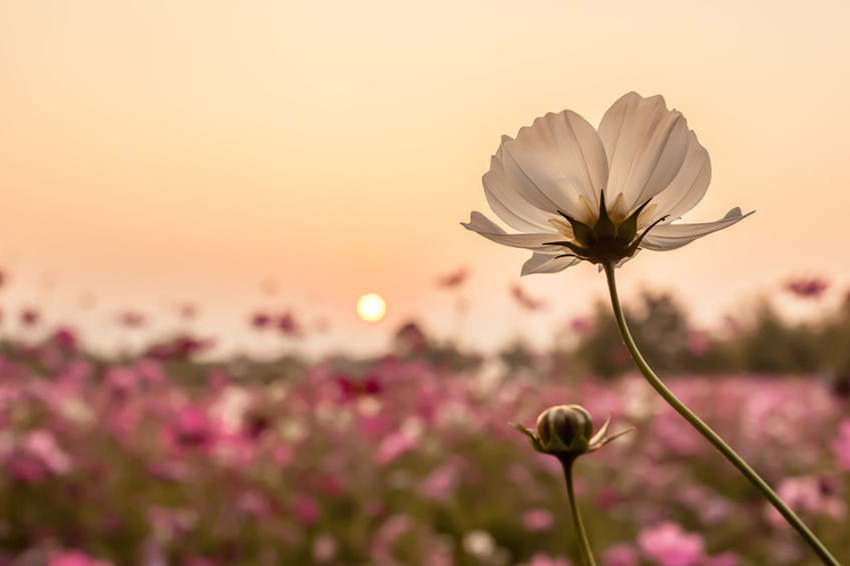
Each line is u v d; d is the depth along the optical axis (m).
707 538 1.32
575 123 0.36
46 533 1.27
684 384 2.87
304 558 1.30
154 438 1.75
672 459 1.79
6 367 1.82
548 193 0.36
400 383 2.07
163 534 1.29
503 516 1.44
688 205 0.36
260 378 2.10
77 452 1.55
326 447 1.76
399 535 1.30
